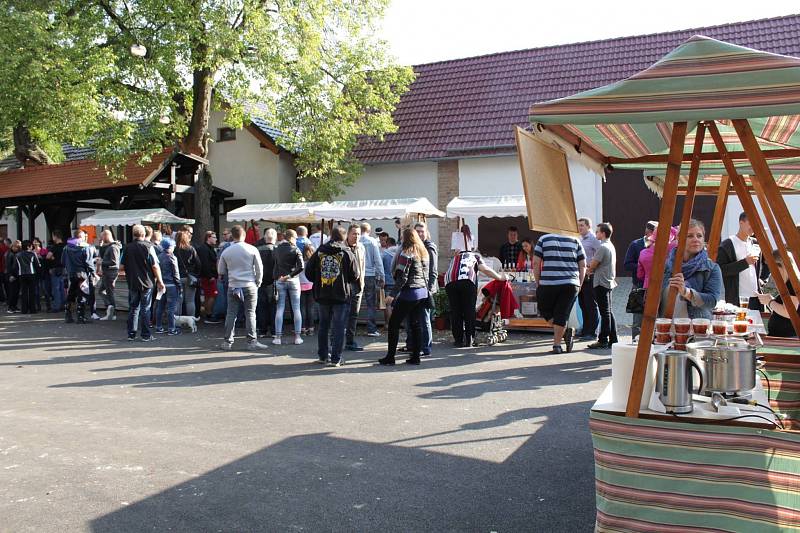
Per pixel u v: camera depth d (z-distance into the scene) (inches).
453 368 347.6
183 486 181.6
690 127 162.1
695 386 156.3
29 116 688.4
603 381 311.6
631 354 139.9
